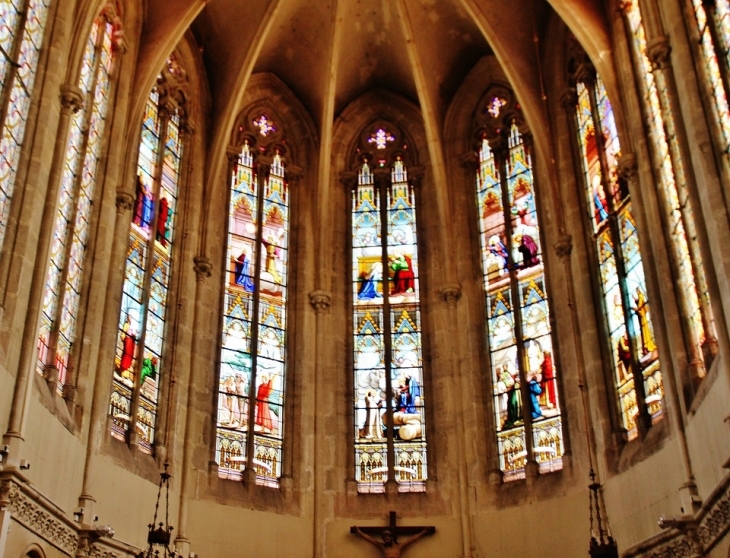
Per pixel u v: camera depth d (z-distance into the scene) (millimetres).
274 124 28688
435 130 27500
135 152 23062
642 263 20688
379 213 28234
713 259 16500
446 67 28375
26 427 16359
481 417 24844
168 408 22672
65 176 19719
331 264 27359
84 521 18344
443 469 24609
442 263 27062
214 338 24688
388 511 24094
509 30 26312
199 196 25750
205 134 26609
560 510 22328
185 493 22234
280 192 28016
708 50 17688
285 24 27422
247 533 22828
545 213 25812
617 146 23312
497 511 23500
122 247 21969
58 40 18969
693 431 17953
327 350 26094
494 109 28234
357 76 29188
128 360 21922
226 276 25797
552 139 25812
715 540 16688
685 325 19141
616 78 22703
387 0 27203
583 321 23359
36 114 18172
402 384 25844
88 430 19422
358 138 29281
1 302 16281
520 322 25297
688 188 17344
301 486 24203
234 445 24000
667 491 19031
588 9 23344
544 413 23891
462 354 25672
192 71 26766
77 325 19969
